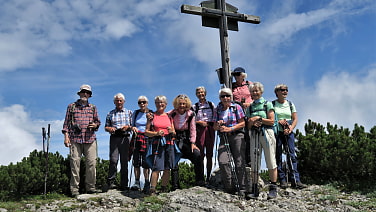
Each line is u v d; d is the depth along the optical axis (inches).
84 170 340.2
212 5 374.3
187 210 238.5
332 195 283.9
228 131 278.8
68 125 305.3
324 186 323.6
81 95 309.1
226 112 286.2
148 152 275.4
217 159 291.7
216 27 376.5
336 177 346.0
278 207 249.3
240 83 347.3
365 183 322.7
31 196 316.2
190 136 294.5
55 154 356.8
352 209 244.2
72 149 302.8
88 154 305.7
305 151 360.5
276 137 303.0
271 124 268.4
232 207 245.8
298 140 376.5
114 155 307.4
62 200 286.0
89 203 266.4
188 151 300.0
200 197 269.0
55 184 329.1
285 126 304.8
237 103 310.3
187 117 295.7
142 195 287.0
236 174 281.4
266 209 243.0
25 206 265.4
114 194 288.0
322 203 263.3
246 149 312.0
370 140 339.0
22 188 312.3
